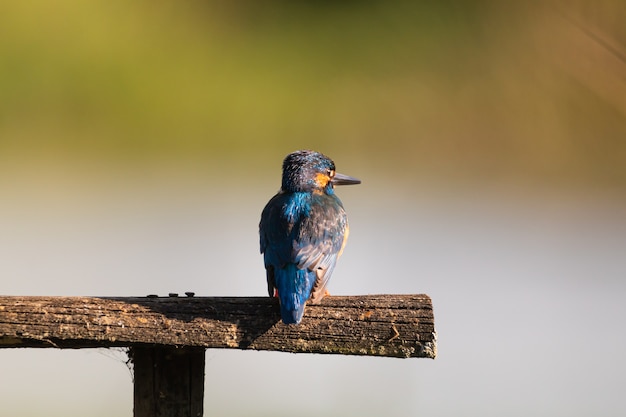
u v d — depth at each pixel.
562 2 24.75
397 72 23.78
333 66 23.88
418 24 25.50
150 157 20.47
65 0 22.89
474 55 24.22
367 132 21.62
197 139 21.11
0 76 21.44
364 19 25.38
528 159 20.92
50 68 21.77
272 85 22.73
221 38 24.36
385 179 19.41
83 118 21.23
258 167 19.92
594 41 23.59
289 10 25.19
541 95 22.62
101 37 22.55
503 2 25.16
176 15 23.86
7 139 20.39
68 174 18.92
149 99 21.72
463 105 22.66
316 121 21.88
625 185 19.53
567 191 19.22
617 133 21.62
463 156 21.14
